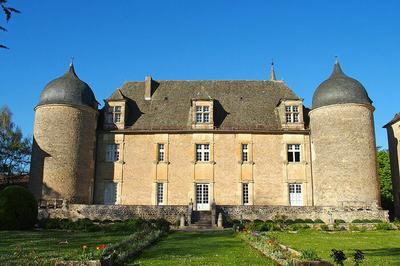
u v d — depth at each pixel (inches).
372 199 1178.6
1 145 1609.3
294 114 1341.0
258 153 1304.1
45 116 1240.2
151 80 1467.8
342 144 1207.6
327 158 1218.0
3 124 1635.1
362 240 752.3
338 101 1235.2
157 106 1400.1
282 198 1272.1
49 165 1206.3
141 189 1289.4
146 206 1125.7
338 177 1191.6
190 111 1373.0
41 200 1178.0
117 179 1298.0
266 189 1278.3
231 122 1343.5
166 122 1346.0
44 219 1029.2
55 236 787.4
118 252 467.8
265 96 1435.8
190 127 1326.3
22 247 609.9
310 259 391.2
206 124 1318.9
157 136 1323.8
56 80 1301.7
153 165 1302.9
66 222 988.6
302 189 1278.3
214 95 1435.8
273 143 1311.5
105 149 1322.6
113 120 1343.5
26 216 959.6
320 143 1243.2
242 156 1306.6
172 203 1277.1
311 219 1130.0
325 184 1208.8
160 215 1120.8
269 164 1296.8
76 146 1236.5
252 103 1407.5
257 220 1109.7
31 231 912.3
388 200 1728.6
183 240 724.7
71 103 1248.2
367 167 1197.7
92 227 917.2
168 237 784.3
